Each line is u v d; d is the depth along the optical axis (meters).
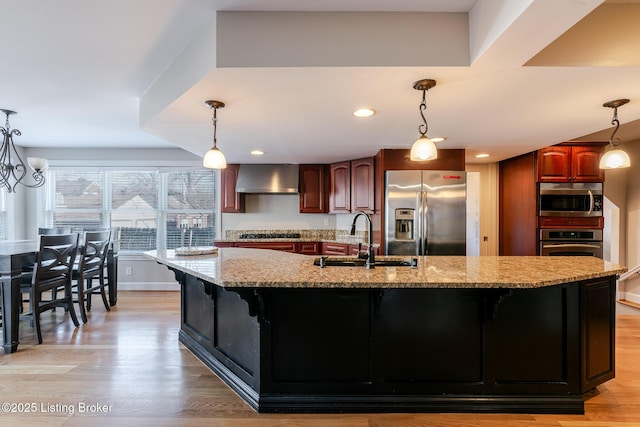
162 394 2.14
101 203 5.14
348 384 1.97
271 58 1.73
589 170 3.97
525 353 1.98
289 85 1.97
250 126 2.88
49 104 3.08
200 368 2.50
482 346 1.96
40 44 2.00
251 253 3.01
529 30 1.40
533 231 4.05
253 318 2.01
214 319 2.49
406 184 3.84
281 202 5.36
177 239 5.21
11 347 2.75
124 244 5.16
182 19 1.78
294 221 5.36
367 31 1.73
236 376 2.21
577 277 1.88
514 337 1.97
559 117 2.63
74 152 5.10
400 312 1.97
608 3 1.73
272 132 3.10
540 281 1.73
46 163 3.57
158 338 3.10
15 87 2.67
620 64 1.73
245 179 4.92
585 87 2.02
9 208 4.79
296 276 1.86
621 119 2.69
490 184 4.94
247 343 2.11
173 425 1.83
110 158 5.11
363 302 1.98
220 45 1.72
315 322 1.97
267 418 1.90
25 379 2.32
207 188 5.25
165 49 2.09
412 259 2.45
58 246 3.33
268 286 1.73
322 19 1.73
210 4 1.66
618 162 2.29
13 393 2.13
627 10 1.72
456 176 3.85
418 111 2.47
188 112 2.47
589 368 2.04
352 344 1.98
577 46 1.73
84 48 2.06
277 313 1.97
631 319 3.61
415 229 3.83
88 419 1.87
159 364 2.57
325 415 1.93
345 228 5.19
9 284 2.75
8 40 1.95
